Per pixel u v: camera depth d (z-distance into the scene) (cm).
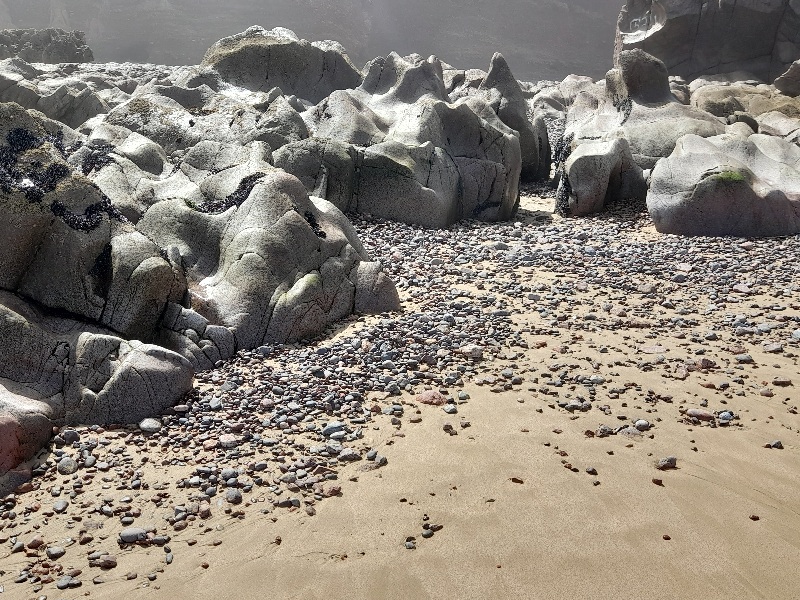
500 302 406
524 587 196
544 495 232
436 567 202
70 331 302
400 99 674
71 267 307
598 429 271
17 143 322
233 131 587
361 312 380
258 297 348
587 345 349
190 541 212
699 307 404
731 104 966
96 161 435
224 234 378
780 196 539
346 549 209
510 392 300
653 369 323
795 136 807
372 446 260
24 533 215
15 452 243
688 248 516
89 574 200
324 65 791
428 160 581
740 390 305
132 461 250
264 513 224
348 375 310
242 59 761
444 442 261
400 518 222
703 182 546
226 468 244
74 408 273
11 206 300
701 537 214
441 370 319
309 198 399
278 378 306
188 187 435
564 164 645
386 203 567
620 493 233
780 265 472
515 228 582
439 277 450
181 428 270
